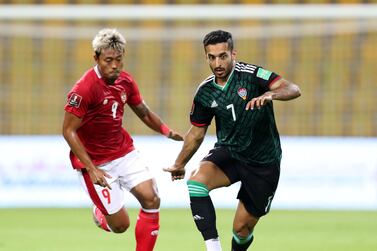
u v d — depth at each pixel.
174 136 26.94
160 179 48.78
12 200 48.62
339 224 40.81
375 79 61.56
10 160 48.72
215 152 24.78
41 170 48.75
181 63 63.09
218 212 45.81
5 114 62.41
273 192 24.98
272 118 24.34
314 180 48.44
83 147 24.02
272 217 43.84
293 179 48.53
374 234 37.00
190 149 24.98
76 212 45.62
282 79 23.42
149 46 63.38
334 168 48.34
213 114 24.72
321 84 61.84
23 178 48.72
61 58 63.50
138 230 25.09
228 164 24.61
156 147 48.97
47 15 52.59
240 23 63.53
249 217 25.00
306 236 36.12
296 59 62.47
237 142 24.31
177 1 64.62
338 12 51.81
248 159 24.44
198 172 24.30
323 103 61.28
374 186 48.09
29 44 63.59
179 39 62.72
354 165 48.22
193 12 52.22
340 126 60.78
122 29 62.78
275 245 33.12
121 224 26.12
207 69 62.91
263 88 23.66
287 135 59.78
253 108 23.36
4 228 38.38
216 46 23.08
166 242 33.59
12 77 63.03
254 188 24.64
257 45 62.84
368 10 51.66
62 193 48.69
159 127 26.86
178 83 62.69
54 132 62.47
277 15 51.84
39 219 42.19
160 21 63.75
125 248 32.06
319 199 48.31
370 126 60.78
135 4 64.69
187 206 48.62
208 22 63.62
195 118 24.75
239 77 23.72
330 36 62.28
